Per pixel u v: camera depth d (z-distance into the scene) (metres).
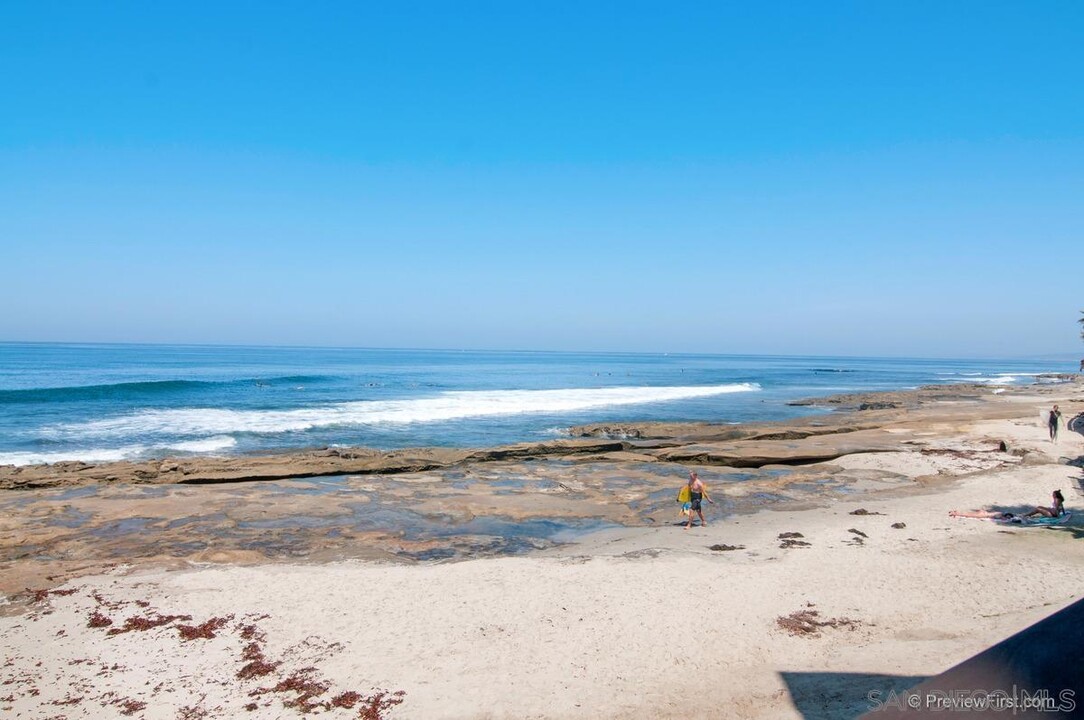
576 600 12.03
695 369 152.62
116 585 12.79
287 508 18.83
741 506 19.95
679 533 16.98
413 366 132.00
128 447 29.22
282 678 9.29
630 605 11.77
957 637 10.28
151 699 8.78
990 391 70.44
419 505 19.62
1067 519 17.20
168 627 10.91
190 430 33.97
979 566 13.63
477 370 123.88
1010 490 21.05
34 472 21.78
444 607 11.75
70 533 16.12
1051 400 58.91
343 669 9.55
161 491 20.41
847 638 10.41
